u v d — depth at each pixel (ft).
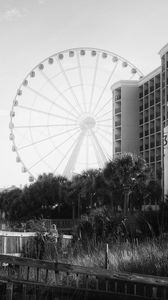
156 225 78.89
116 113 379.76
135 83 375.66
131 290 41.09
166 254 45.52
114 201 196.54
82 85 279.28
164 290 35.91
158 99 339.16
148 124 355.56
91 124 272.72
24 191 319.88
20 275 47.29
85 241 69.05
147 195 195.31
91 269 38.70
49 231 74.02
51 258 60.80
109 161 189.16
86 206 275.80
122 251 52.47
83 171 268.00
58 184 310.24
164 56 315.78
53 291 40.50
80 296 39.40
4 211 376.07
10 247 78.74
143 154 356.38
